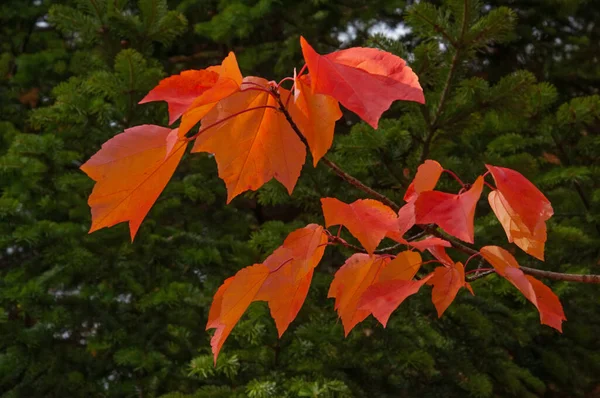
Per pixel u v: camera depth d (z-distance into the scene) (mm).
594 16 6203
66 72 5559
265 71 6016
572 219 4742
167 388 4074
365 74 1083
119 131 4430
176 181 4969
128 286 4336
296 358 3842
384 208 1288
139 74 4066
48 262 4410
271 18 5535
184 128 1148
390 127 3965
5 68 5594
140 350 4094
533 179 4246
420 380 4215
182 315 4270
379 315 1266
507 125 4637
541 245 1292
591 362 4621
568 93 6219
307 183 4164
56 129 4762
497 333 4434
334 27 5773
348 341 3881
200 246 4652
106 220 1177
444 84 3727
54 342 4328
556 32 6117
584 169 4137
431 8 3541
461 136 4492
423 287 4062
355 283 1378
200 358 3580
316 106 1196
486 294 4402
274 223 4328
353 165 3979
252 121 1232
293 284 1325
